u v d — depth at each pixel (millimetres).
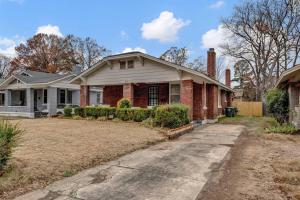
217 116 19516
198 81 15555
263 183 4680
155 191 4289
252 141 9406
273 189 4371
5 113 24766
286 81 13852
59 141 8055
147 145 8391
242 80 47625
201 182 4766
